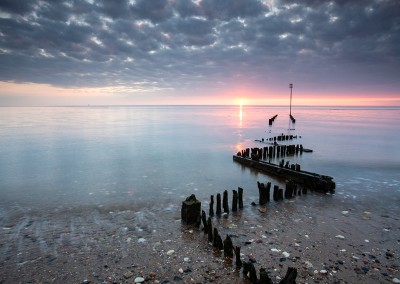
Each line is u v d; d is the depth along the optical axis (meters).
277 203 10.95
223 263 6.52
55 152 23.77
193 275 6.05
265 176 15.84
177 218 9.38
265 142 30.78
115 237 7.91
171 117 96.75
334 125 58.69
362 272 6.14
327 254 6.90
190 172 16.69
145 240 7.72
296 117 98.31
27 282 5.82
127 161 20.03
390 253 6.93
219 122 68.62
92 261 6.63
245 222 8.98
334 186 12.54
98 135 37.09
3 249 7.21
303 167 18.62
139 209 10.30
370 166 18.83
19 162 19.50
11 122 63.59
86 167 17.94
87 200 11.36
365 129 48.75
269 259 6.67
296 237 7.86
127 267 6.38
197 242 7.60
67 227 8.64
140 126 54.31
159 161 20.08
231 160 20.50
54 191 12.65
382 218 9.32
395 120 77.69
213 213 9.60
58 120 73.50
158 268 6.33
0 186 13.50
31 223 8.97
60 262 6.59
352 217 9.41
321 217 9.41
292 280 4.89
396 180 14.83
